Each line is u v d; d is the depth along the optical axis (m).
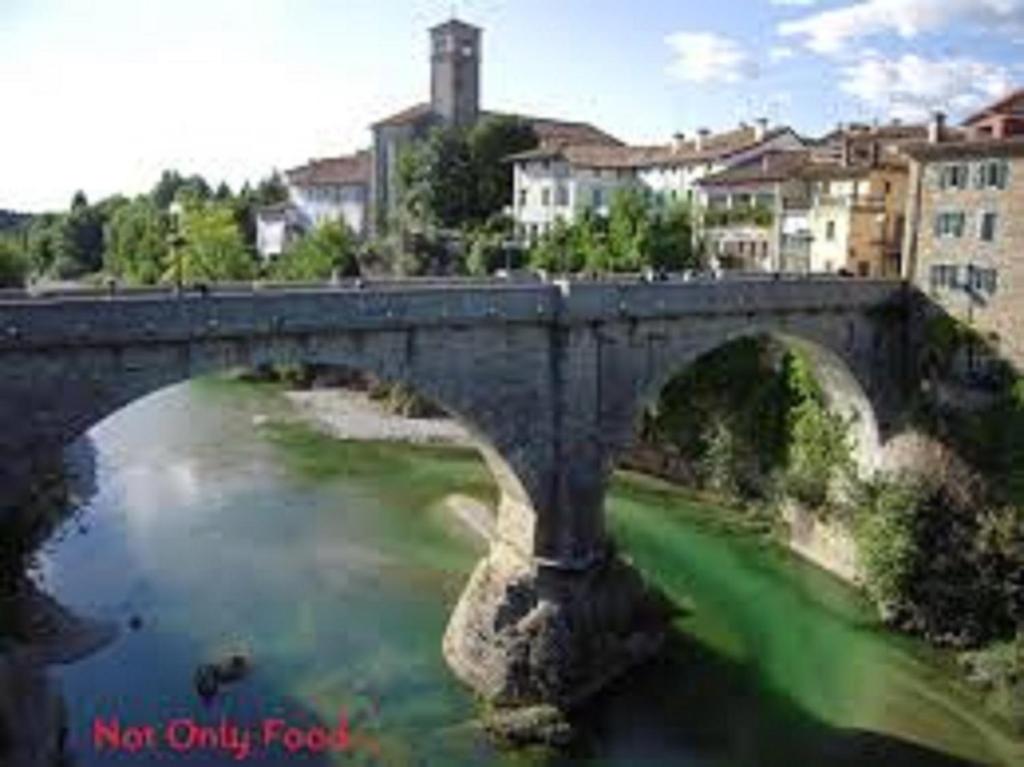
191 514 54.41
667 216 75.44
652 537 54.53
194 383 94.19
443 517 55.34
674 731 35.50
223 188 158.62
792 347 54.50
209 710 34.41
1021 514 44.66
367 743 33.09
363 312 33.78
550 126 115.44
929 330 54.78
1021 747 35.34
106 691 35.22
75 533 50.19
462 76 116.69
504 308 36.94
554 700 36.31
